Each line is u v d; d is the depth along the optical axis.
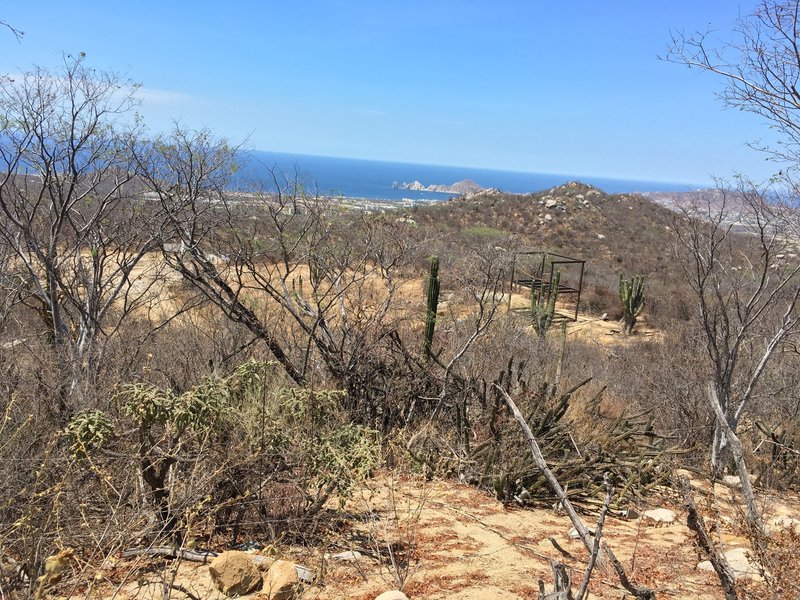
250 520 3.55
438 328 7.98
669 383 8.62
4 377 4.43
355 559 3.31
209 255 6.63
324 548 3.37
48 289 6.61
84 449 3.00
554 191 49.03
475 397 6.17
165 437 3.28
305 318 7.02
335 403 4.18
